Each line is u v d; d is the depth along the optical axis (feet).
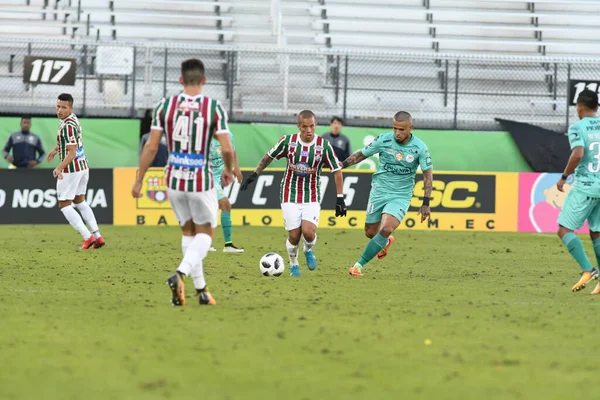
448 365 62.59
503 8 300.61
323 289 106.63
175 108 85.05
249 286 108.17
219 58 253.85
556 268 141.49
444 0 300.40
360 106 249.96
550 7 301.02
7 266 128.06
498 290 110.22
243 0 295.07
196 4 290.97
